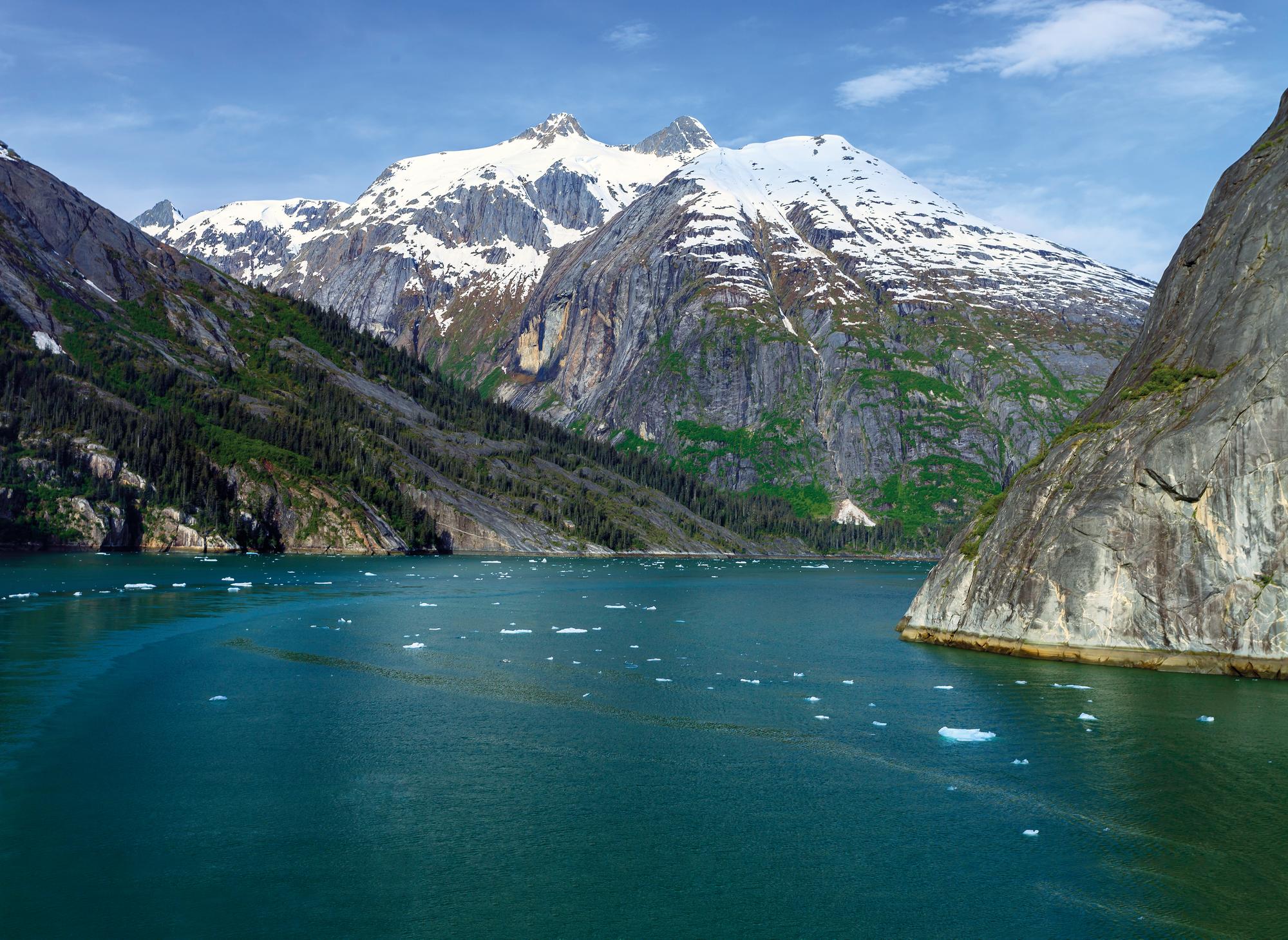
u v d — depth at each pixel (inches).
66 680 2593.5
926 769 1936.5
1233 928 1277.1
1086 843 1552.7
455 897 1352.1
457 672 2861.7
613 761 1974.7
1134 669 2859.3
